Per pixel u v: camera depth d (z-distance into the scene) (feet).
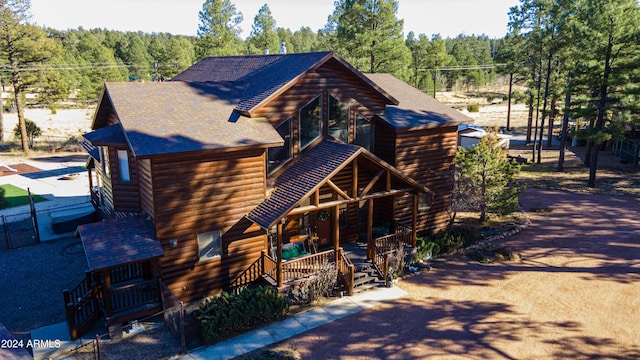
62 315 52.75
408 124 69.51
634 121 104.37
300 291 55.62
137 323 49.62
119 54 353.51
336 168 54.95
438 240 69.92
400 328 49.52
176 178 51.60
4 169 130.72
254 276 59.36
